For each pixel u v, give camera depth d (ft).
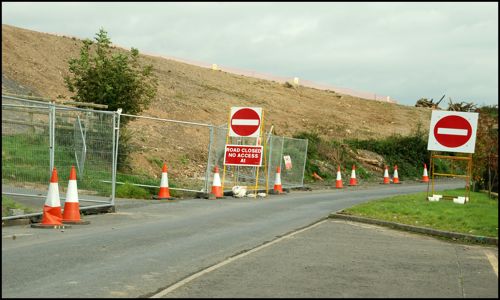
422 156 123.13
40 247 31.81
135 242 34.83
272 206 58.85
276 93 153.89
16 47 103.81
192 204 57.52
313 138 114.01
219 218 47.88
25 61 100.22
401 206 53.98
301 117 136.77
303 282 26.12
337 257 32.32
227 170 74.84
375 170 114.32
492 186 75.66
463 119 59.41
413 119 161.79
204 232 40.04
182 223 44.04
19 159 41.47
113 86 71.41
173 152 85.10
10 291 22.93
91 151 48.75
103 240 35.01
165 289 24.25
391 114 162.81
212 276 26.86
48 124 43.86
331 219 49.42
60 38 121.60
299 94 161.38
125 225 41.91
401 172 116.37
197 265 29.17
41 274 25.82
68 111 50.34
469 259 33.17
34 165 42.65
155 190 65.16
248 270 28.32
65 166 46.39
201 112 111.86
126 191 60.85
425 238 40.91
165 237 37.22
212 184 68.69
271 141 77.56
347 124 140.56
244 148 68.03
